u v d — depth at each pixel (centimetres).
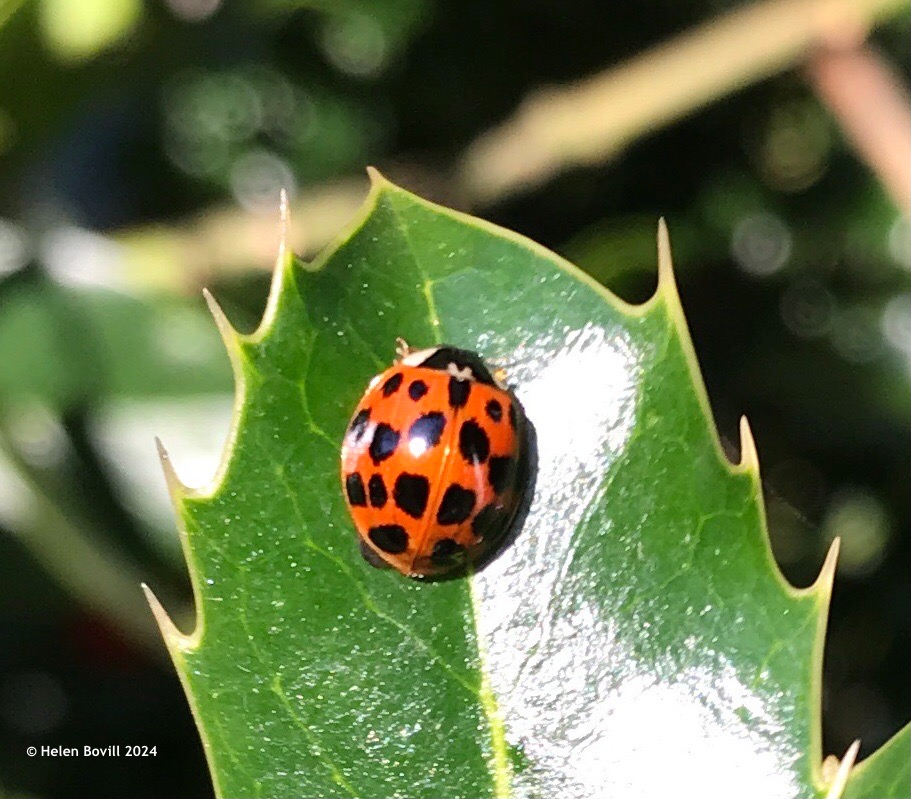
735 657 11
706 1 16
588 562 11
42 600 15
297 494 11
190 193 19
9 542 14
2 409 14
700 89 14
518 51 17
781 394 16
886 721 15
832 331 16
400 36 18
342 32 18
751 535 11
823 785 11
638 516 11
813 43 14
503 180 15
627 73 14
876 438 16
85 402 14
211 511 11
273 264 15
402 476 11
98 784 15
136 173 18
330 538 11
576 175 16
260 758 11
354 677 11
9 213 14
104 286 14
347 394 11
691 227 17
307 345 11
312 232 15
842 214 17
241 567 11
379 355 11
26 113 14
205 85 19
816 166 17
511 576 11
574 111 14
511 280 12
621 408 11
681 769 11
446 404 11
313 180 19
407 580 11
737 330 17
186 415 14
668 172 17
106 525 14
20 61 14
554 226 17
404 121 18
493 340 12
